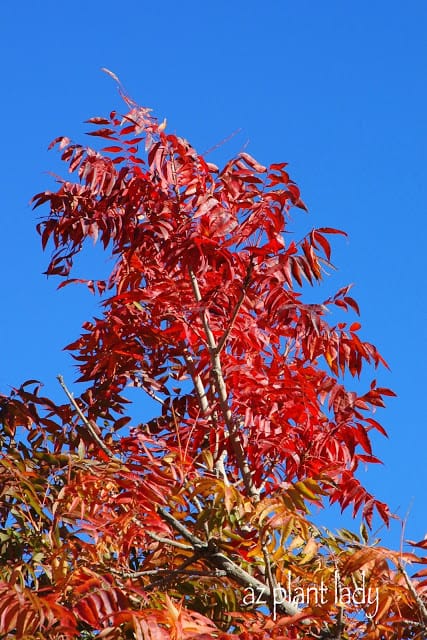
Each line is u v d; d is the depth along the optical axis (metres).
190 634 5.36
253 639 5.82
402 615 6.24
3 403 8.09
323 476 6.54
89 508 6.87
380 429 8.03
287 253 7.70
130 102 8.81
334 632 6.59
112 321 8.83
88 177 8.70
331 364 8.43
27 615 5.27
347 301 8.40
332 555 6.71
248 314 8.41
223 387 7.82
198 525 6.71
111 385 8.81
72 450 8.03
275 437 7.82
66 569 6.52
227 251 7.91
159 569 6.96
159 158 8.35
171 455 7.32
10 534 7.14
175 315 8.43
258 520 6.45
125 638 5.81
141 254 8.84
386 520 7.70
